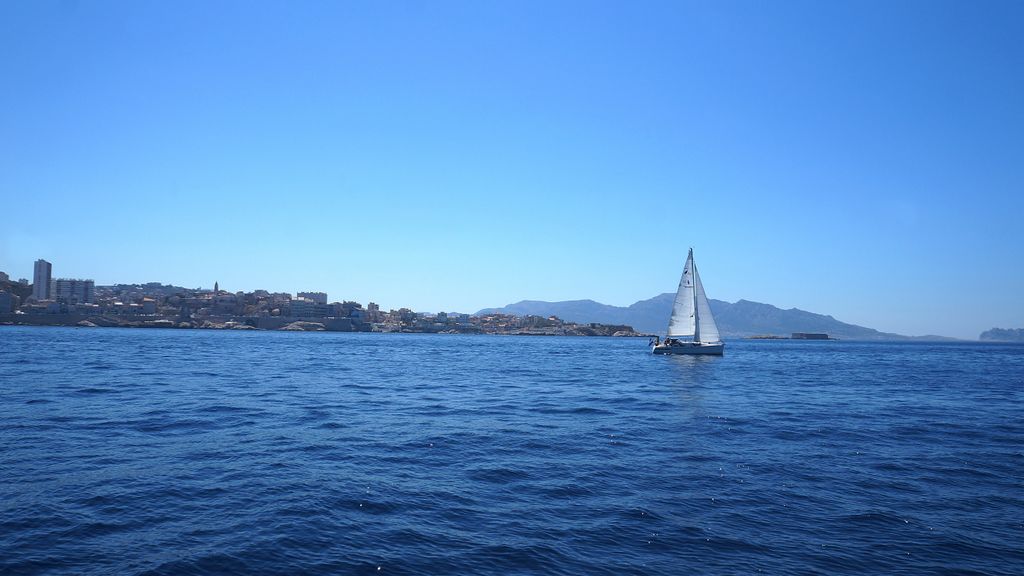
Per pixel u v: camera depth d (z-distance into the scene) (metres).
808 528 14.02
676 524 14.19
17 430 24.05
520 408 34.66
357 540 12.89
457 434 25.36
